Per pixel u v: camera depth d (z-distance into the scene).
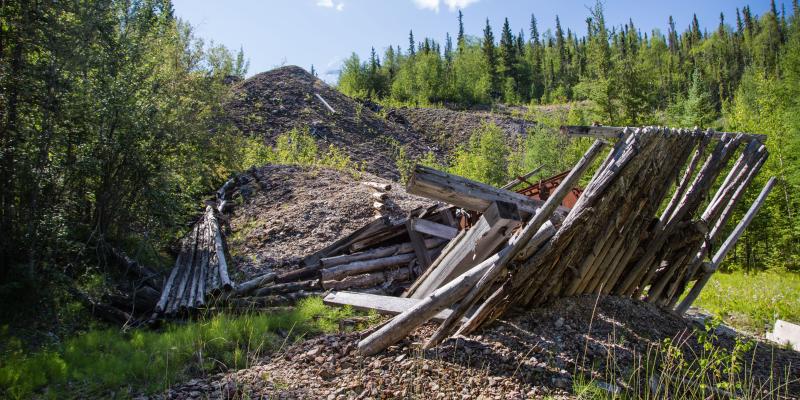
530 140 32.78
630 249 6.27
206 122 15.12
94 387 4.91
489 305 5.37
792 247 19.88
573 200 9.66
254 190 17.08
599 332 5.42
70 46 7.86
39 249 7.53
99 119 8.71
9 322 6.56
